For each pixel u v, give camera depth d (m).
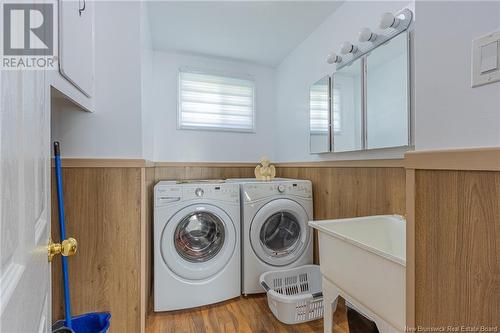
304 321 1.62
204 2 1.84
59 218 1.15
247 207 1.98
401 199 1.39
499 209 0.53
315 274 2.04
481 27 0.56
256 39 2.38
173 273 1.77
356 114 1.70
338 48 1.91
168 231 1.76
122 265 1.37
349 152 1.79
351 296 1.01
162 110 2.61
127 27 1.40
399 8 1.40
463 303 0.59
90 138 1.35
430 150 0.67
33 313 0.47
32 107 0.48
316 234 2.14
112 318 1.35
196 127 2.72
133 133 1.40
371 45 1.59
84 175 1.33
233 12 1.97
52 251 0.66
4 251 0.33
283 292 1.95
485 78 0.55
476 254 0.57
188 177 2.67
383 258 0.84
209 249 1.91
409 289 0.73
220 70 2.80
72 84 0.99
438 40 0.66
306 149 2.35
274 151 3.01
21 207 0.40
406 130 1.33
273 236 2.14
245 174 2.86
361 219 1.30
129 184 1.38
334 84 1.92
